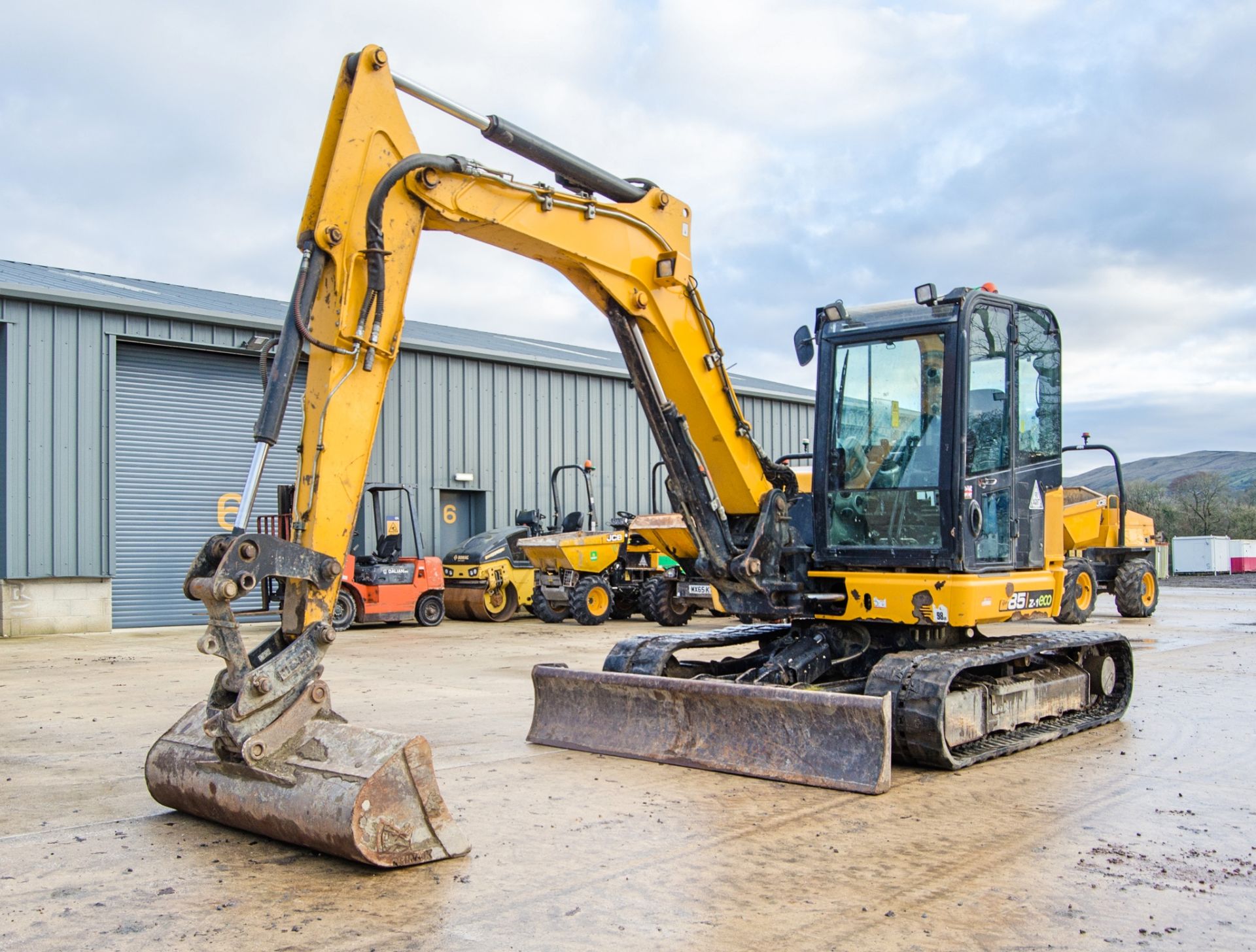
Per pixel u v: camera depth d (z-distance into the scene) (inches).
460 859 186.9
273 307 863.1
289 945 147.2
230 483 749.3
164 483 719.1
